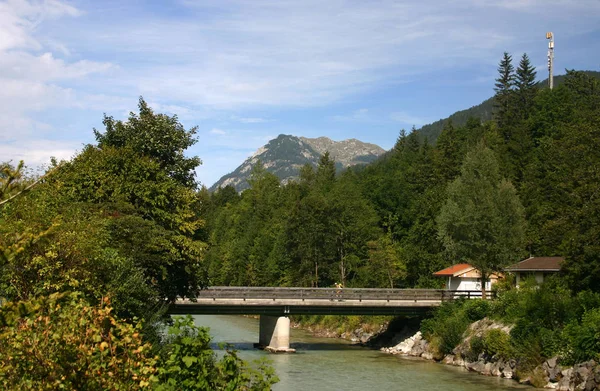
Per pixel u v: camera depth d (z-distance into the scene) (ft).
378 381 123.85
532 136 327.26
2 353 32.32
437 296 190.29
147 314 78.84
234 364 40.57
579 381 106.93
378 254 255.09
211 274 395.75
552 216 200.13
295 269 298.35
